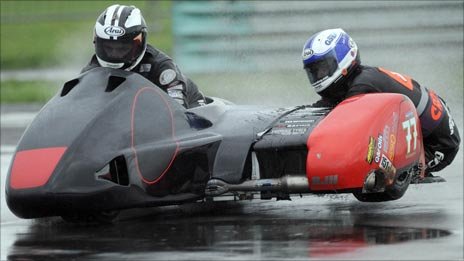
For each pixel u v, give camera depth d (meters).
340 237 21.59
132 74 25.14
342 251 19.97
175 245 21.22
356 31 60.62
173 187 24.39
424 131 27.58
